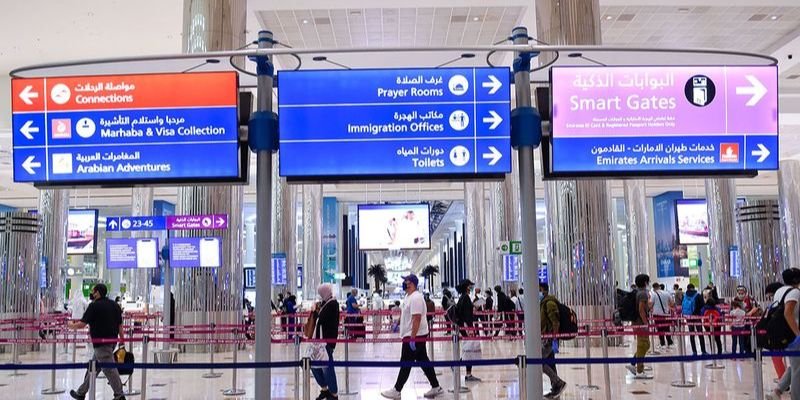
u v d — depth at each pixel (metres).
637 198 33.62
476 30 17.97
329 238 41.28
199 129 5.69
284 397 9.40
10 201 39.16
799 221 28.91
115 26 17.70
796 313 7.52
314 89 5.68
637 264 33.31
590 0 13.53
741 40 18.91
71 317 19.59
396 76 5.69
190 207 15.16
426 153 5.63
